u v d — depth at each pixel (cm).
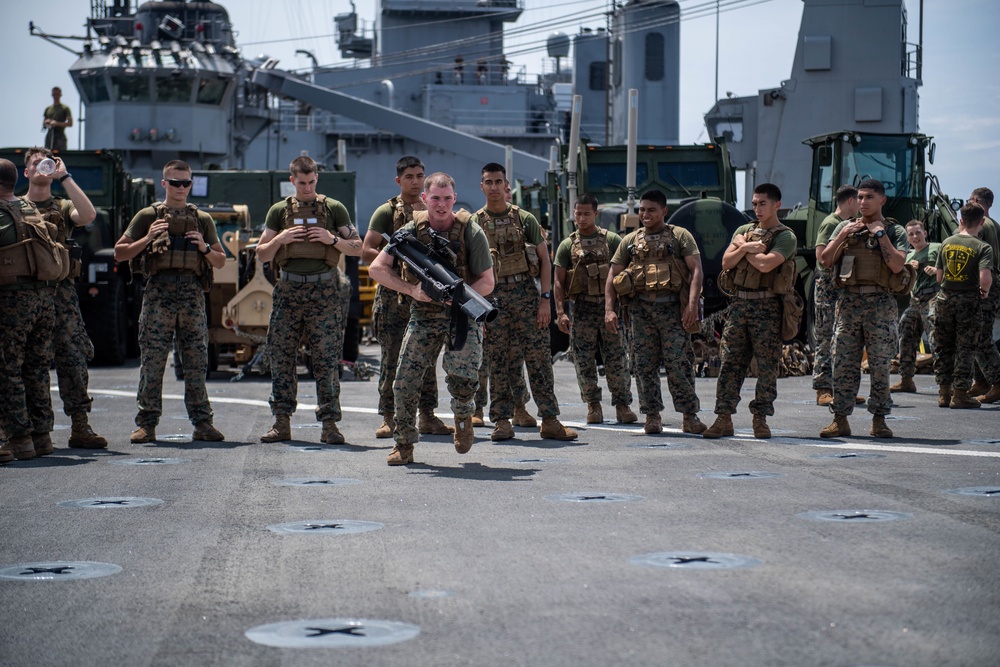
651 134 4300
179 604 392
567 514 545
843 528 497
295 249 849
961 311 1096
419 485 644
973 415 1039
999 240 1142
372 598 394
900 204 1727
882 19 3083
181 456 791
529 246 882
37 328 793
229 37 3756
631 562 439
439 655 329
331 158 4206
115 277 1905
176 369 1619
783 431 923
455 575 424
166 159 3547
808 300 1692
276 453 804
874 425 868
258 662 326
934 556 439
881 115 3086
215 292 1628
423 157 4209
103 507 583
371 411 1136
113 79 3459
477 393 995
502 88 4419
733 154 3259
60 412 1148
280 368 873
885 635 337
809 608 367
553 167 2522
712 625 351
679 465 716
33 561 462
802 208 1941
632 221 1627
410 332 734
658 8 4325
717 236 1608
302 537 499
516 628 353
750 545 466
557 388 1430
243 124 3984
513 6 4547
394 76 4488
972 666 309
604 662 319
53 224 802
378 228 866
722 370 884
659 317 904
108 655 337
